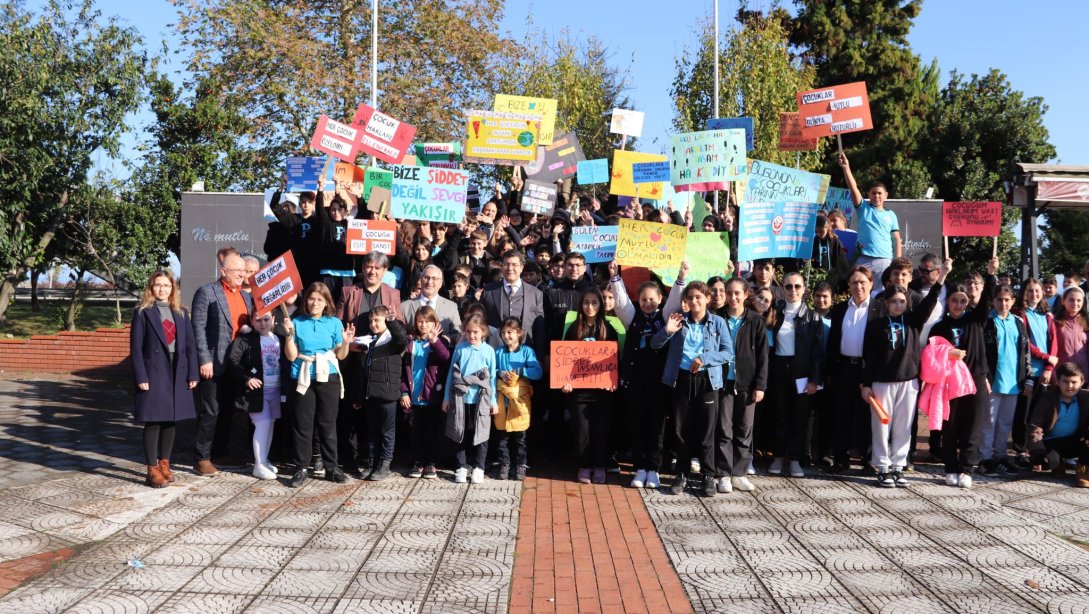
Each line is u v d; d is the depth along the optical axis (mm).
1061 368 8289
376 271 8219
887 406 7871
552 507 7086
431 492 7480
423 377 7910
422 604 5023
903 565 5734
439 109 26125
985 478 8297
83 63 21266
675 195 12289
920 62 34344
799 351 8133
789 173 9859
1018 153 25844
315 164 11695
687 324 7617
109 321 25438
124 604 4906
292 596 5086
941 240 16844
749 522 6723
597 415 7895
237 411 8547
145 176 22125
